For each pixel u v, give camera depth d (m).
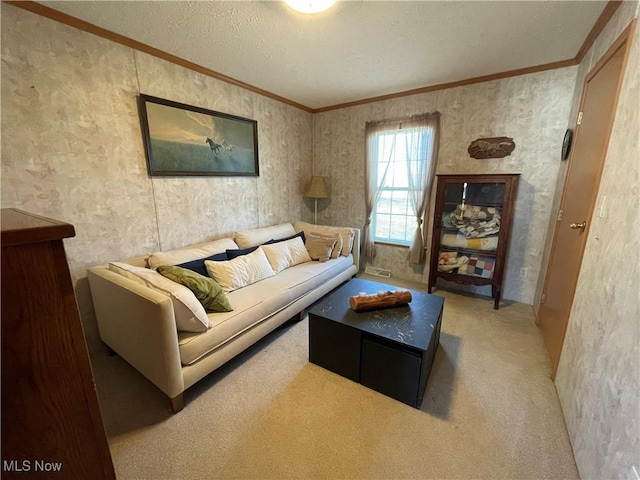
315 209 4.21
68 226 0.53
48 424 0.57
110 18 1.75
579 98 2.25
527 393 1.71
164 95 2.29
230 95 2.81
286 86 3.02
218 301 1.84
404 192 3.53
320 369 1.93
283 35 1.96
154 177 2.30
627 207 1.15
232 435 1.43
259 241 2.97
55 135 1.76
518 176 2.55
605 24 1.79
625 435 0.93
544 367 1.94
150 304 1.43
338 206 4.03
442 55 2.31
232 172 2.92
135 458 1.31
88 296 2.01
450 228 2.98
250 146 3.08
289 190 3.75
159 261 2.09
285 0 1.53
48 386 0.56
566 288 1.91
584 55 2.23
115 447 1.36
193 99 2.50
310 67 2.52
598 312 1.30
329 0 1.52
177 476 1.24
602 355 1.19
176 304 1.53
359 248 3.67
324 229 3.50
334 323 1.81
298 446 1.37
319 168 4.08
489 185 2.73
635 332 0.96
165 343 1.44
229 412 1.57
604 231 1.36
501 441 1.40
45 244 0.52
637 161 1.11
